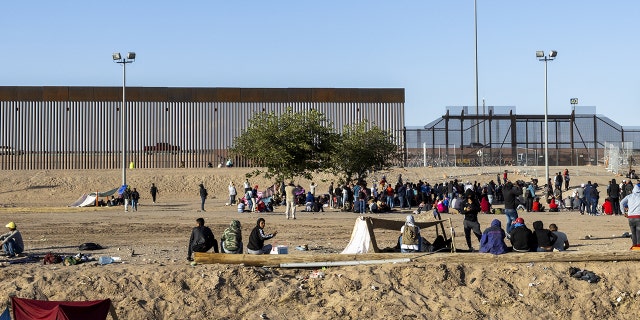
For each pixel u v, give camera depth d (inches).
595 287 816.9
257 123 1932.8
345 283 810.2
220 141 2571.4
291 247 998.4
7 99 2506.2
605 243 1007.6
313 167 1904.5
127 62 2068.2
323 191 2158.0
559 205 1728.6
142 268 827.4
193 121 2566.4
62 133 2522.1
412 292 805.9
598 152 2506.2
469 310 786.2
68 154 2519.7
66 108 2527.1
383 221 890.1
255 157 1903.3
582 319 786.8
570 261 851.4
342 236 1154.0
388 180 2193.7
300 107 2573.8
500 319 781.9
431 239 1098.7
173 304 783.7
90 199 1860.2
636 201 874.1
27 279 800.3
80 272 816.9
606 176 2203.5
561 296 808.9
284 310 782.5
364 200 1636.3
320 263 846.5
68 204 2016.5
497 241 858.1
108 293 789.2
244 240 1101.1
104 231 1250.6
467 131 2571.4
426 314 778.8
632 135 2511.1
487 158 2436.0
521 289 818.2
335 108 2568.9
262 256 845.2
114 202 1881.2
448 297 804.0
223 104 2578.7
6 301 768.9
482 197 1627.7
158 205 1915.6
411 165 2442.2
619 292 812.0
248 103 2578.7
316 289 806.5
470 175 2250.2
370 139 2039.9
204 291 796.0
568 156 2460.6
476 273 831.7
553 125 2518.5
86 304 631.2
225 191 2250.2
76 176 2322.8
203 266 835.4
